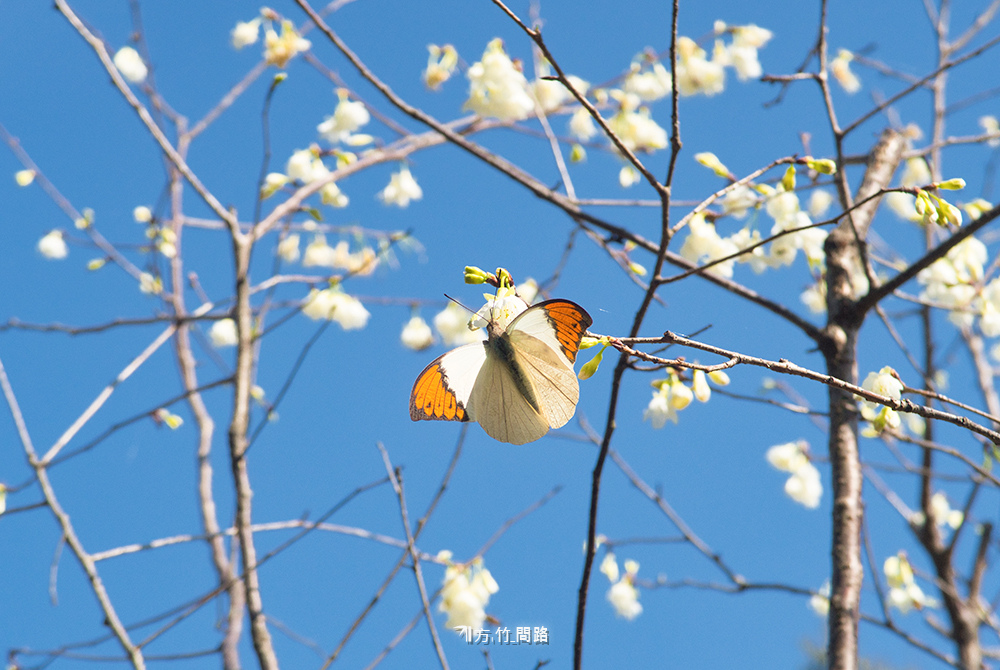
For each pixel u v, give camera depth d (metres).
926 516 6.58
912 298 4.59
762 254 4.68
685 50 5.45
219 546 5.43
